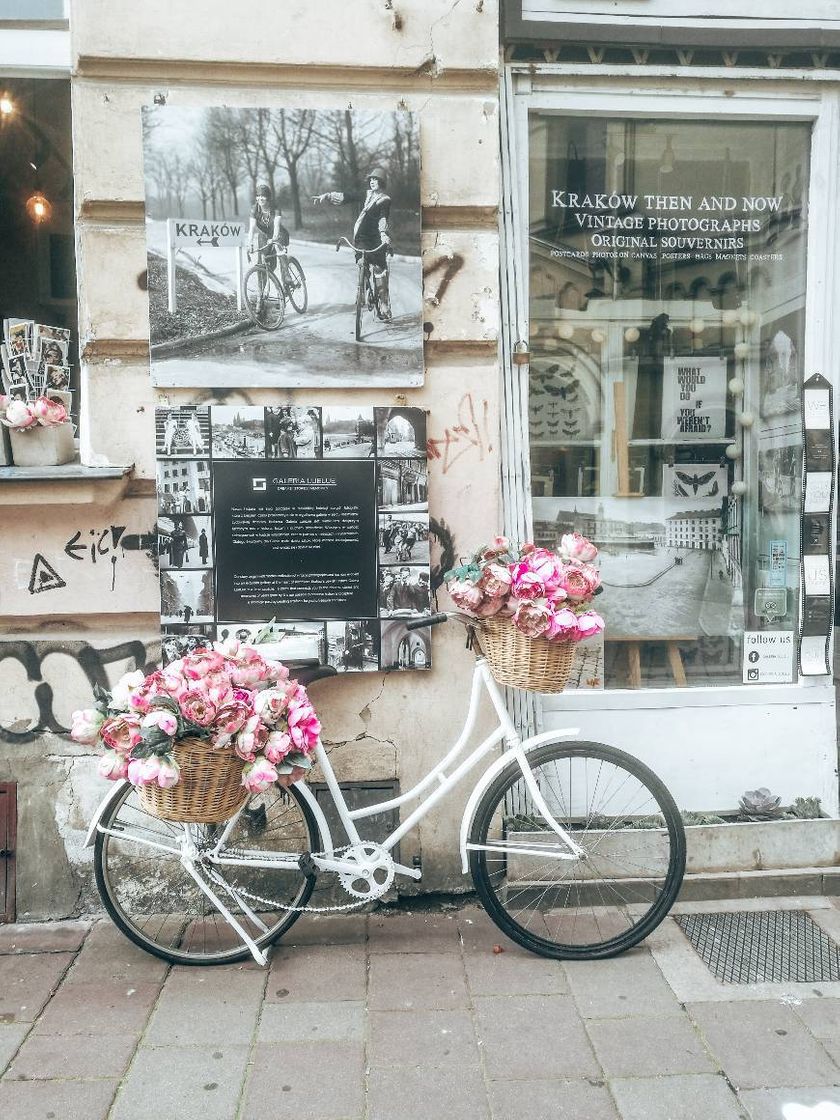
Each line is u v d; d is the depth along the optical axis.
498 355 3.44
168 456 3.25
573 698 3.77
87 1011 2.81
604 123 3.71
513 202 3.59
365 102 3.29
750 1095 2.41
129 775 2.57
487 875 3.15
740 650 3.96
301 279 3.28
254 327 3.27
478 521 3.44
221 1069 2.53
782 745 3.86
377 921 3.38
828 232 3.78
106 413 3.27
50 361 3.43
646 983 2.96
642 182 3.76
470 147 3.33
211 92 3.22
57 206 3.60
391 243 3.30
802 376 3.90
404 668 3.39
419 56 3.28
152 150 3.18
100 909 3.42
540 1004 2.84
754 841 3.55
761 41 3.55
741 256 3.85
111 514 3.30
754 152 3.79
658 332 3.85
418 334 3.33
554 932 3.26
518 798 3.67
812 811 3.75
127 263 3.24
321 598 3.34
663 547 3.93
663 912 3.14
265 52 3.22
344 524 3.33
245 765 2.69
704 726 3.83
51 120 3.52
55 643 3.35
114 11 3.16
